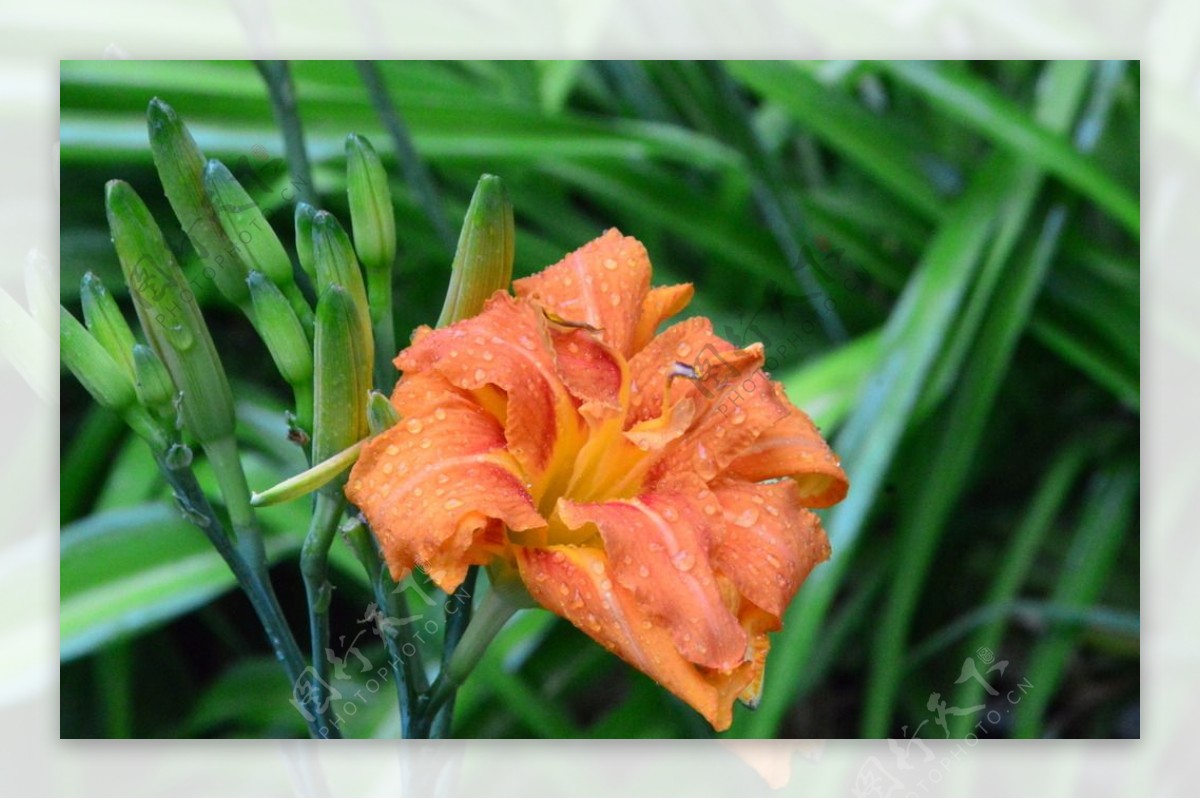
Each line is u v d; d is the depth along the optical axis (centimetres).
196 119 117
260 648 125
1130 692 129
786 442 97
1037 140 120
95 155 115
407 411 94
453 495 93
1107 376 125
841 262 132
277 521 116
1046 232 124
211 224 96
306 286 99
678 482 95
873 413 116
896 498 125
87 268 120
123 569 113
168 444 96
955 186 130
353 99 118
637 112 143
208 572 113
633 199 129
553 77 131
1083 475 141
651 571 93
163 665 127
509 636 114
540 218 134
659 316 99
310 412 96
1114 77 126
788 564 95
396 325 121
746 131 125
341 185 119
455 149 119
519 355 95
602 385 96
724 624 93
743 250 130
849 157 135
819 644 121
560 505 93
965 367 121
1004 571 121
